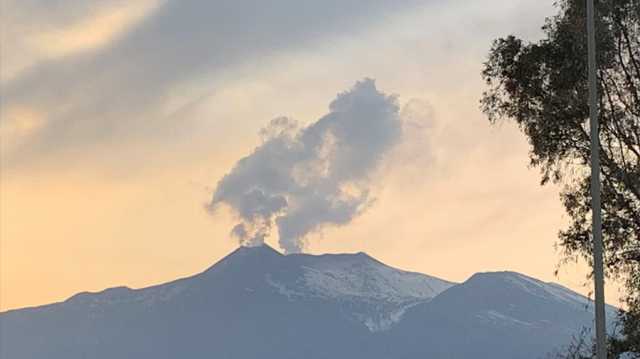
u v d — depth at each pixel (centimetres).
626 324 14838
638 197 15175
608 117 15425
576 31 15338
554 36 15588
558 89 15512
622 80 15512
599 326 9762
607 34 15212
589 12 10231
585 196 15662
